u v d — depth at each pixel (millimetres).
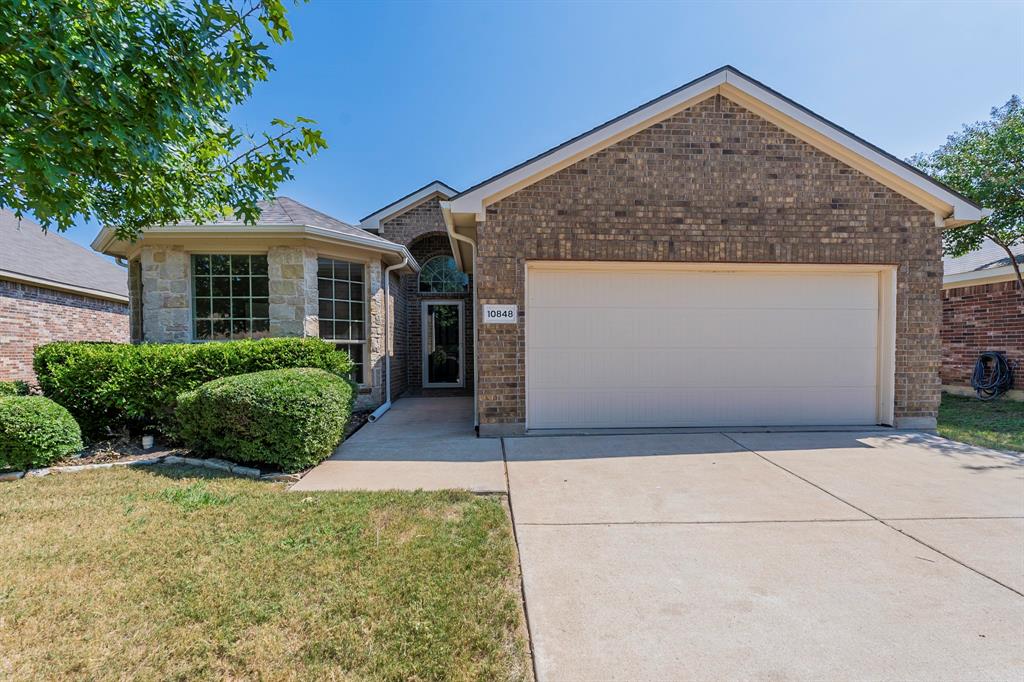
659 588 2600
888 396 6637
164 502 3852
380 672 1943
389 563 2836
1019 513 3645
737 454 5398
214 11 3104
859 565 2850
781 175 6359
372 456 5359
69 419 5199
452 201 6059
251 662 2006
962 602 2461
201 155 4105
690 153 6297
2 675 1915
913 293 6539
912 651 2086
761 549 3057
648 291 6586
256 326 7863
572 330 6523
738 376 6680
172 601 2445
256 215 4605
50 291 11156
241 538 3176
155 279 7539
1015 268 8789
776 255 6348
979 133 8656
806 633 2211
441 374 12859
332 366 6680
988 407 8711
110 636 2170
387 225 12523
